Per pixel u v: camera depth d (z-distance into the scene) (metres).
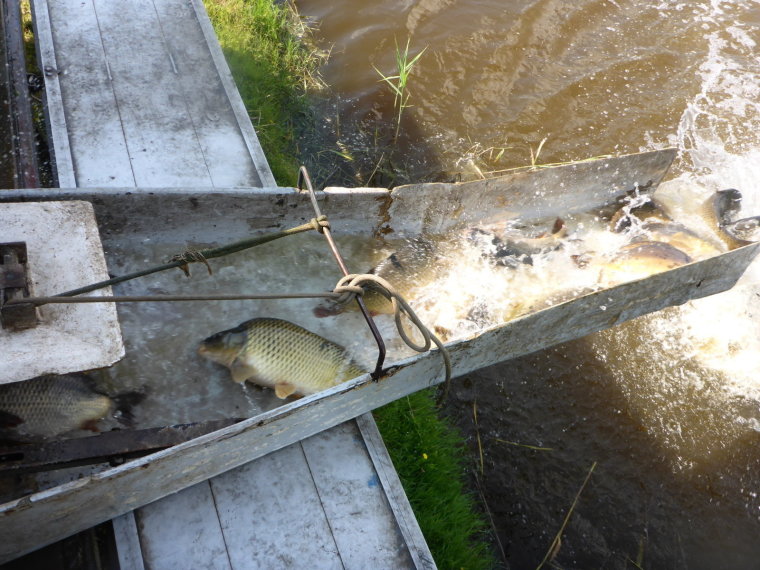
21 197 1.62
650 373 2.52
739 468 2.31
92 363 1.21
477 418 2.33
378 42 3.61
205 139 2.34
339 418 1.69
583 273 2.27
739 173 3.16
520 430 2.32
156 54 2.58
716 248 2.39
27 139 2.11
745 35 3.88
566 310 1.86
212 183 2.21
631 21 3.89
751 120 3.43
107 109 2.32
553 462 2.26
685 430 2.38
